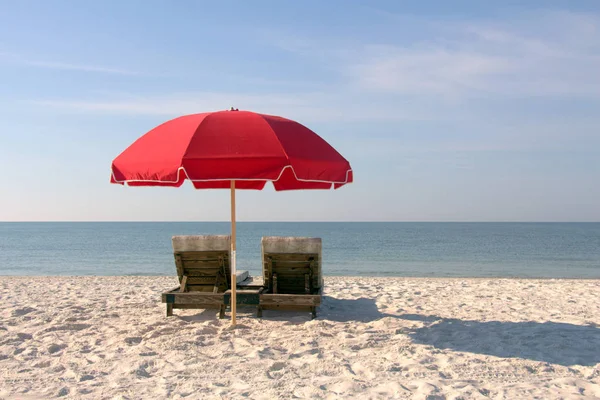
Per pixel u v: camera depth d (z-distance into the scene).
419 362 4.86
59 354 5.22
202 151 4.76
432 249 41.72
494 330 6.34
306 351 5.24
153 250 40.94
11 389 4.11
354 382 4.21
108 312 7.47
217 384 4.24
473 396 3.91
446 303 8.71
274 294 6.70
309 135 5.69
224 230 141.12
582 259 30.59
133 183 5.60
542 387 4.13
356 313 7.61
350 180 5.48
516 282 12.93
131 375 4.49
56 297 9.30
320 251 6.88
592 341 5.77
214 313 7.37
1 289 10.66
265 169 4.66
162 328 6.25
